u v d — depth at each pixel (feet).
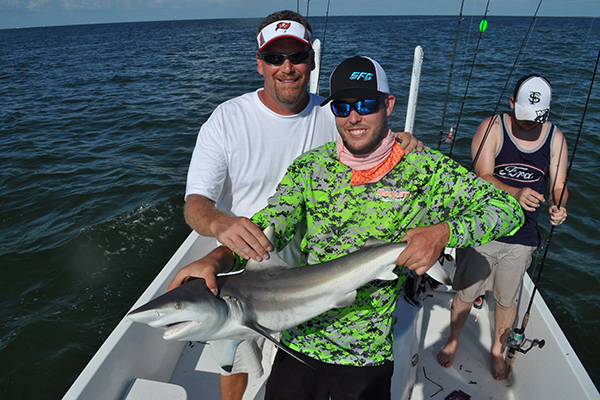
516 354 10.41
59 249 25.48
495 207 6.19
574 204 27.25
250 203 8.89
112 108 62.03
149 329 9.68
